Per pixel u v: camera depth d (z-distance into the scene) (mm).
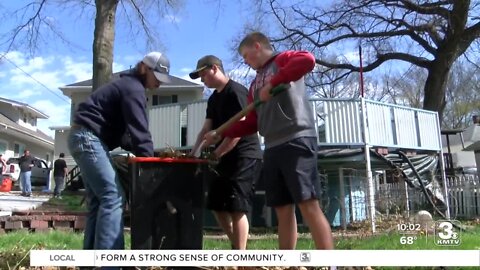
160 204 3254
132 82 3355
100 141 3287
